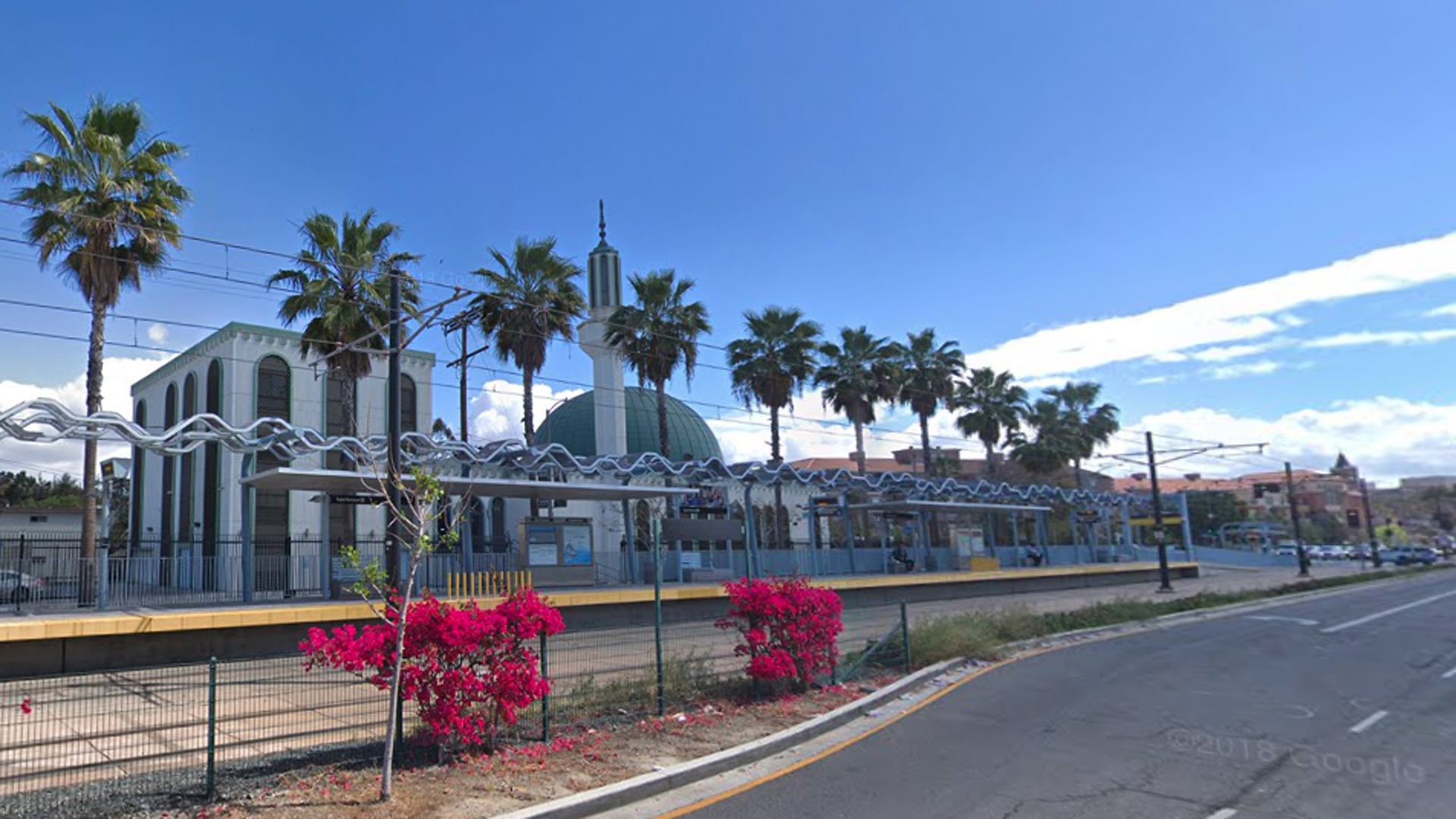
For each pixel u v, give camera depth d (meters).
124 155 24.12
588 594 23.08
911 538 51.81
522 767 8.16
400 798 7.14
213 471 37.94
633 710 10.73
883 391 46.91
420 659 8.34
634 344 37.50
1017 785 7.97
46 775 7.81
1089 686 13.65
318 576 22.58
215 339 38.03
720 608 26.62
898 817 7.01
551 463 27.20
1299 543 53.88
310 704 11.30
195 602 20.22
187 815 6.68
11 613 17.58
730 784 8.09
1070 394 69.19
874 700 11.92
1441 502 150.88
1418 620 25.06
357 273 27.83
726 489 41.53
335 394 38.78
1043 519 51.19
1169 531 76.00
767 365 41.25
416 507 8.25
